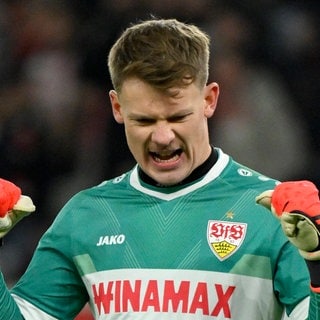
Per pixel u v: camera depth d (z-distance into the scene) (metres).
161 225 14.23
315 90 35.75
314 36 36.91
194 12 36.12
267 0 37.06
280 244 13.69
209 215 14.16
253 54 36.19
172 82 13.40
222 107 34.31
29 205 13.05
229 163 14.66
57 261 14.73
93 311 14.52
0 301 13.62
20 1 37.75
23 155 34.28
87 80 35.78
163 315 13.77
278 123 34.34
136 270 14.04
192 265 13.86
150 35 13.90
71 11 37.12
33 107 35.06
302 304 13.31
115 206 14.62
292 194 12.34
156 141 13.60
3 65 36.62
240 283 13.75
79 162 34.31
